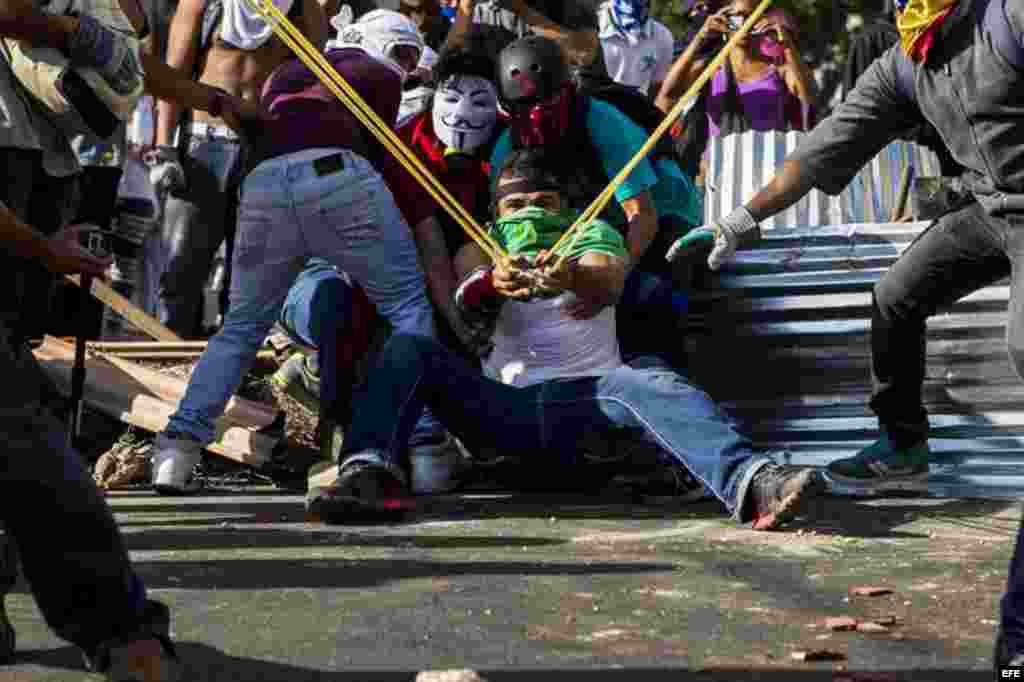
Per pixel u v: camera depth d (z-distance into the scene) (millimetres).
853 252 8219
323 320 7336
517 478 6980
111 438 8398
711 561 5254
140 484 7898
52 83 4984
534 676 3705
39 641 4051
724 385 8125
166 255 9305
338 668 3791
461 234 7312
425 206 7215
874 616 4383
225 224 9391
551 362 6656
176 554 5438
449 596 4621
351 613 4383
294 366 8016
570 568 5113
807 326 8016
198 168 9227
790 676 3701
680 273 7633
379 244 6945
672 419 6160
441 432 7301
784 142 9750
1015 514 6391
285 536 5883
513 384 6668
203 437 7160
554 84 6734
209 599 4590
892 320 6562
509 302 6684
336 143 6918
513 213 6730
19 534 3350
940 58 5297
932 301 6461
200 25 9055
